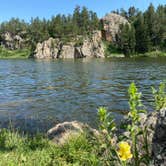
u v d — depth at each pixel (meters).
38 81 43.47
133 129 5.09
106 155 5.80
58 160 7.51
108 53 181.25
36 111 21.52
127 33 175.38
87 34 197.38
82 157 7.29
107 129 5.27
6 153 7.98
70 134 9.75
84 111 21.53
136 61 105.00
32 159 7.48
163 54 167.75
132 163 5.08
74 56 179.62
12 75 54.28
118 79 45.19
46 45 186.38
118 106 23.39
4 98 27.69
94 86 36.94
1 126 16.58
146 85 37.44
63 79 46.22
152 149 5.06
